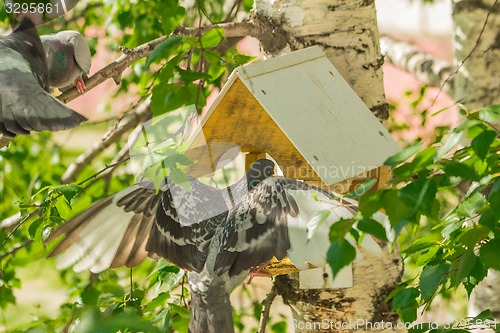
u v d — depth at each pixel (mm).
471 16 11484
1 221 13602
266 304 9227
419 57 14320
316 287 8820
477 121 5277
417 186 5242
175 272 8523
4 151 14023
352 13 9031
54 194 8914
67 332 5824
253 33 9008
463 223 6762
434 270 6340
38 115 7570
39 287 20703
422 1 19578
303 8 9000
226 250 6305
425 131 14562
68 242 7180
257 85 7742
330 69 8391
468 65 11586
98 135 21031
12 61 8258
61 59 10055
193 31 8742
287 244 6082
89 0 14992
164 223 7203
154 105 7230
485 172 5715
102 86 24719
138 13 13570
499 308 11375
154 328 3766
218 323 7055
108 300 8797
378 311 8945
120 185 13523
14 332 6723
